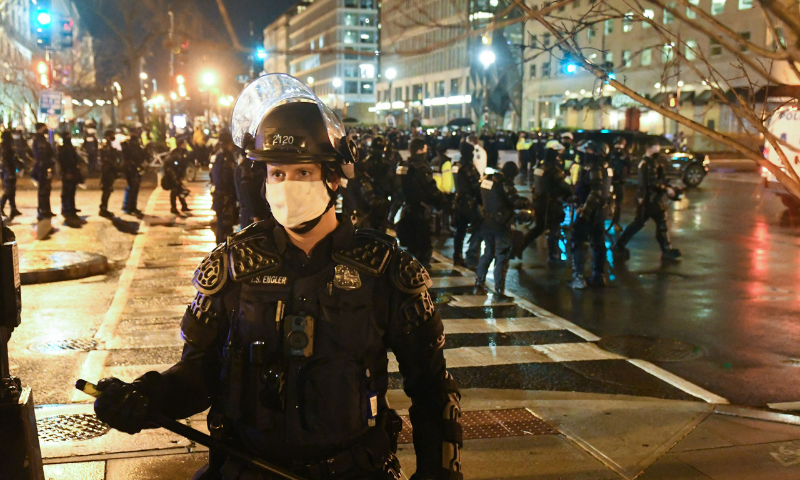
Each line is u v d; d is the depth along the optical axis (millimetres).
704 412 5309
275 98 2172
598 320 8508
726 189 25984
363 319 1978
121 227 15617
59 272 10094
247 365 1975
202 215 17844
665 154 26609
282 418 1937
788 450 4578
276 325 1947
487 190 9484
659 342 7578
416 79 74500
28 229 14992
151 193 23594
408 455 4426
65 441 4469
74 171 16406
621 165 17547
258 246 2010
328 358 1943
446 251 13414
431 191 10766
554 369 6688
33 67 37375
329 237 2027
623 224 16719
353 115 101250
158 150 34094
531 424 5023
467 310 8828
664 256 12414
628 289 10148
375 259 2010
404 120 80375
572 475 4195
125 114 45906
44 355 6668
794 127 16156
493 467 4301
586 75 40219
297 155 1933
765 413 5312
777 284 10422
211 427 2078
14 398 2400
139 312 8344
